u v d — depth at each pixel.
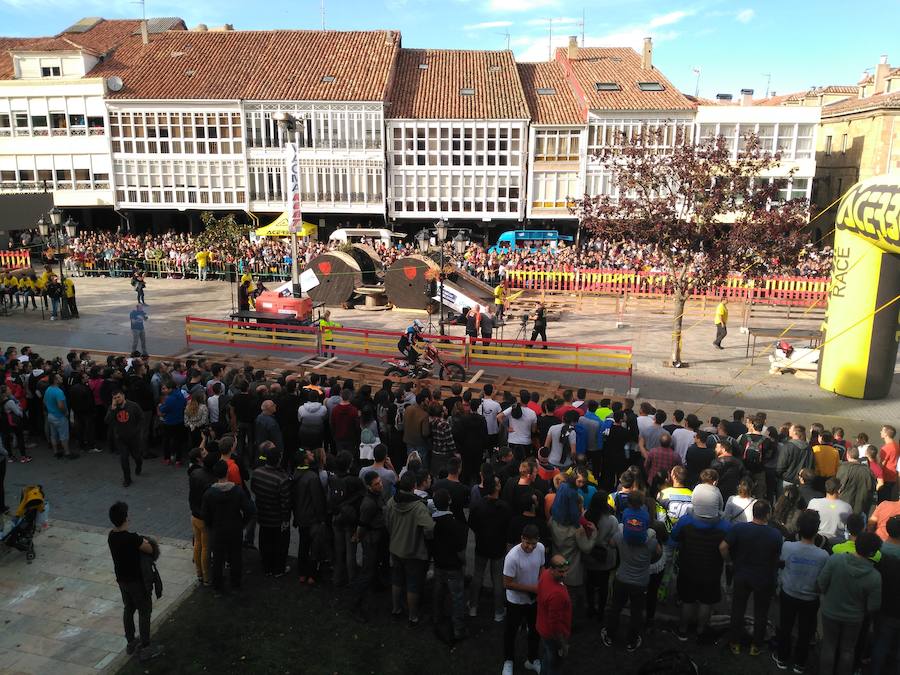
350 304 28.72
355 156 41.12
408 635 7.88
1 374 13.74
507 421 11.53
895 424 16.02
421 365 17.16
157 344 22.09
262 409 11.16
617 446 10.44
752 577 7.23
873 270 17.20
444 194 41.97
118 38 47.78
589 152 40.38
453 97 41.97
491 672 7.28
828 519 7.90
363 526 8.05
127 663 7.36
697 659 7.45
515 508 8.08
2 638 7.74
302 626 8.02
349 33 45.72
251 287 25.89
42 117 43.06
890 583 6.66
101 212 46.78
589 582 7.96
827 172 43.81
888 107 37.97
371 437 10.56
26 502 9.41
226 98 40.50
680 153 19.58
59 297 25.73
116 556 7.28
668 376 19.64
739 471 9.02
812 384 19.23
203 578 8.74
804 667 7.28
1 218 36.41
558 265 33.38
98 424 13.73
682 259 20.19
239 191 42.16
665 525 7.90
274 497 8.65
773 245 18.97
